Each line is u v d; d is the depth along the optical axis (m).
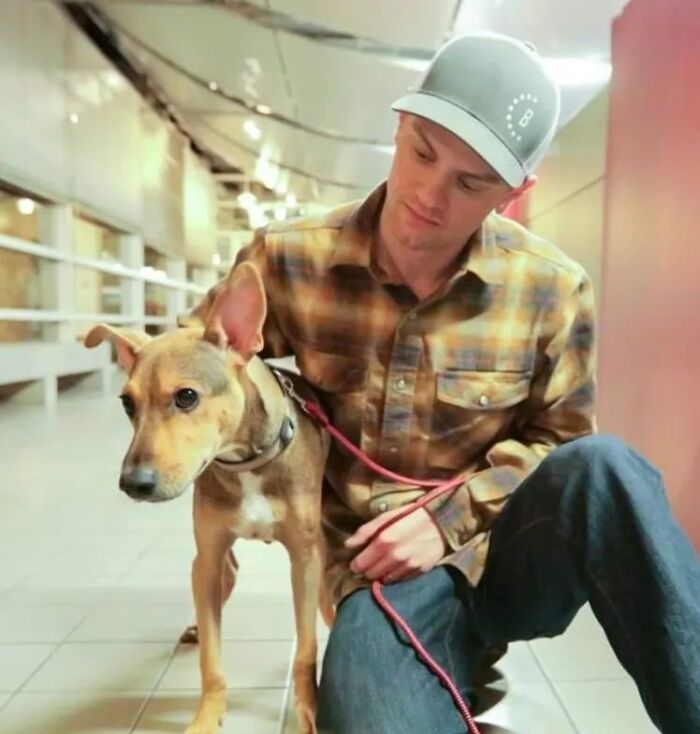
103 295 8.77
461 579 1.30
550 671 1.72
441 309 1.34
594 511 1.06
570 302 1.38
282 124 10.57
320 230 1.38
